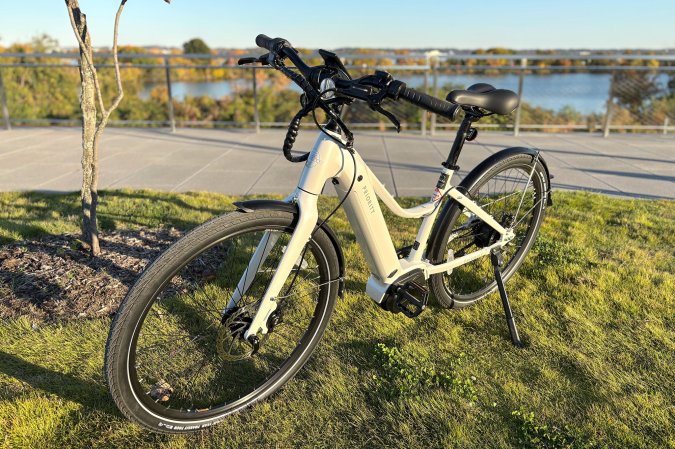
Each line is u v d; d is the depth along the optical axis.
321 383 1.97
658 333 2.27
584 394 1.90
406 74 7.67
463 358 2.12
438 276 2.29
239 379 1.98
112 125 8.03
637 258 3.03
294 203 1.66
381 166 5.53
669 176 5.13
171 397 1.86
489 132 7.93
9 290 2.54
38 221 3.45
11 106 7.87
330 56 1.54
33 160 5.64
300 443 1.70
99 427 1.74
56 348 2.12
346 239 3.28
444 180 2.12
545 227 3.53
